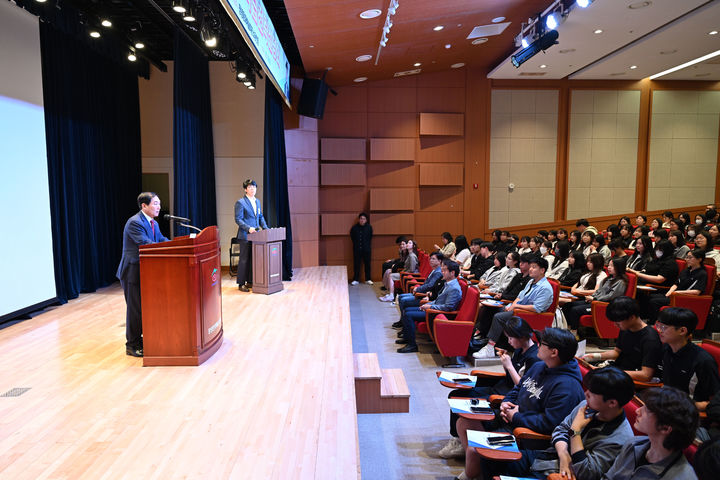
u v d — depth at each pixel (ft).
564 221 34.45
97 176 23.98
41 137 18.93
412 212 34.24
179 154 23.03
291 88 29.71
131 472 7.64
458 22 22.20
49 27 19.95
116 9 20.54
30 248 18.15
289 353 13.61
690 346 9.04
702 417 7.88
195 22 17.07
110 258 25.16
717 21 21.26
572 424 7.29
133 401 10.35
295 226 31.09
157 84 28.89
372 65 28.07
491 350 16.94
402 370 16.43
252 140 29.48
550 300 16.28
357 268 33.73
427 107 33.76
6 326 16.55
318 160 33.58
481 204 34.17
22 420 9.43
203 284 12.82
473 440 7.90
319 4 16.62
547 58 28.14
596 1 19.12
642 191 34.58
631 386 6.64
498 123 33.96
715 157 34.65
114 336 15.29
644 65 29.63
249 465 7.88
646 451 5.92
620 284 17.65
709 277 18.37
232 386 11.21
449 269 17.70
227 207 29.78
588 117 34.17
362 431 12.60
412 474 10.54
